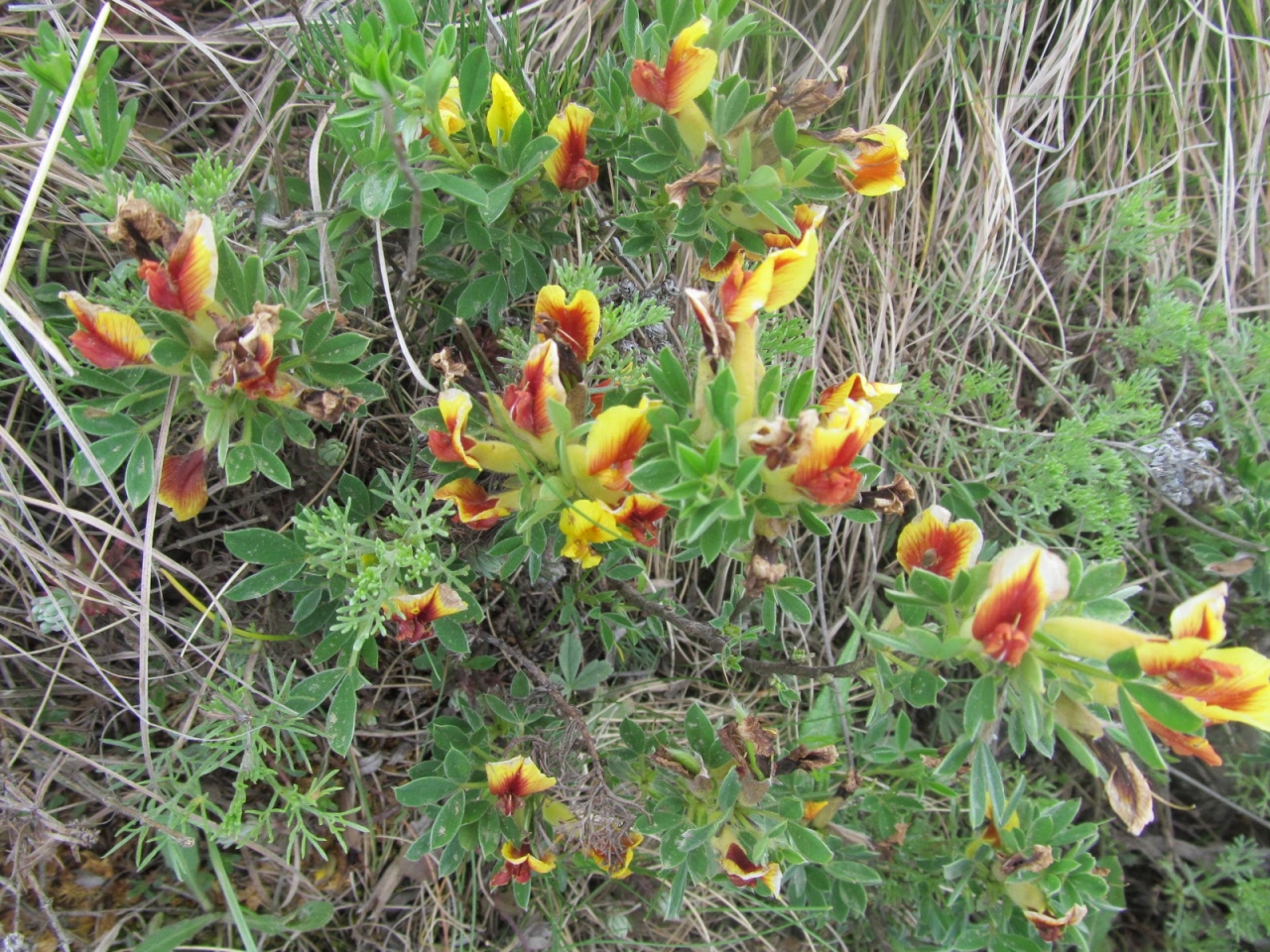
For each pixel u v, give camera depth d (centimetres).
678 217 20
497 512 18
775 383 15
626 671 27
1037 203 32
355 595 18
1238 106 34
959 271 31
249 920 23
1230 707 14
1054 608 15
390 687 24
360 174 18
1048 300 32
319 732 20
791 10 29
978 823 16
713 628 22
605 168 26
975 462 29
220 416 17
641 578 23
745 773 19
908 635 15
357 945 24
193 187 18
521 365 20
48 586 21
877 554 29
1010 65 31
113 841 22
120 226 16
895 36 30
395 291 23
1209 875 29
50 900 22
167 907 23
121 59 24
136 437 18
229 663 22
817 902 25
